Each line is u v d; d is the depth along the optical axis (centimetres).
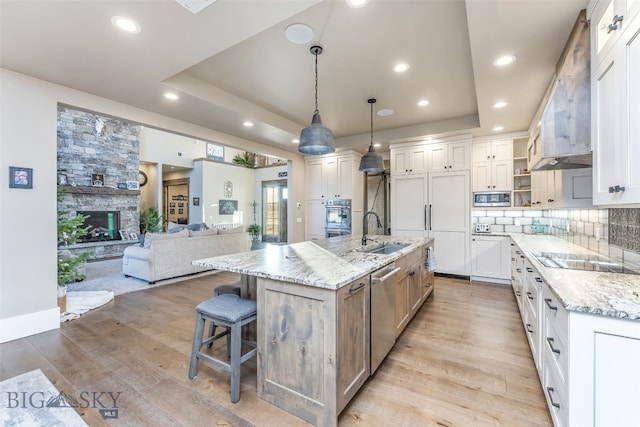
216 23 203
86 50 235
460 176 482
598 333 118
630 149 135
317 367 162
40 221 285
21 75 272
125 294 411
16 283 271
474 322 308
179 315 331
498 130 454
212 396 189
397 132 508
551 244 317
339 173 611
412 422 166
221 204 1027
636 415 113
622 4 141
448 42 254
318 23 228
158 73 273
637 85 129
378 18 222
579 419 122
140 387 197
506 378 208
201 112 376
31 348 251
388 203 710
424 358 236
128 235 779
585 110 185
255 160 1158
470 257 477
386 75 316
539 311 193
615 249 219
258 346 187
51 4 181
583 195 257
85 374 212
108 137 753
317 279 162
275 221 1094
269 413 174
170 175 1087
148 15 193
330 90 356
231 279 496
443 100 385
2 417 168
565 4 179
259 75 318
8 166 265
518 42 218
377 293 209
